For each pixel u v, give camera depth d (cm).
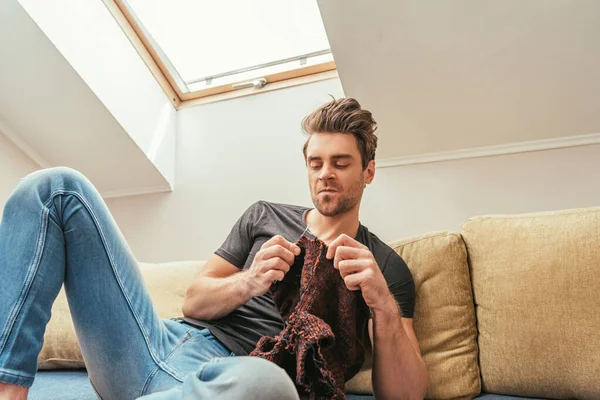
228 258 113
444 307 118
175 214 213
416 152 172
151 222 217
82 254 77
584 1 126
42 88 185
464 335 116
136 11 202
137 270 86
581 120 149
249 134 206
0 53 174
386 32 146
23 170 211
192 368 81
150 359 79
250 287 89
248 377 50
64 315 140
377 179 176
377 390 94
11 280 69
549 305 106
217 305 95
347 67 158
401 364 90
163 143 214
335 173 105
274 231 113
